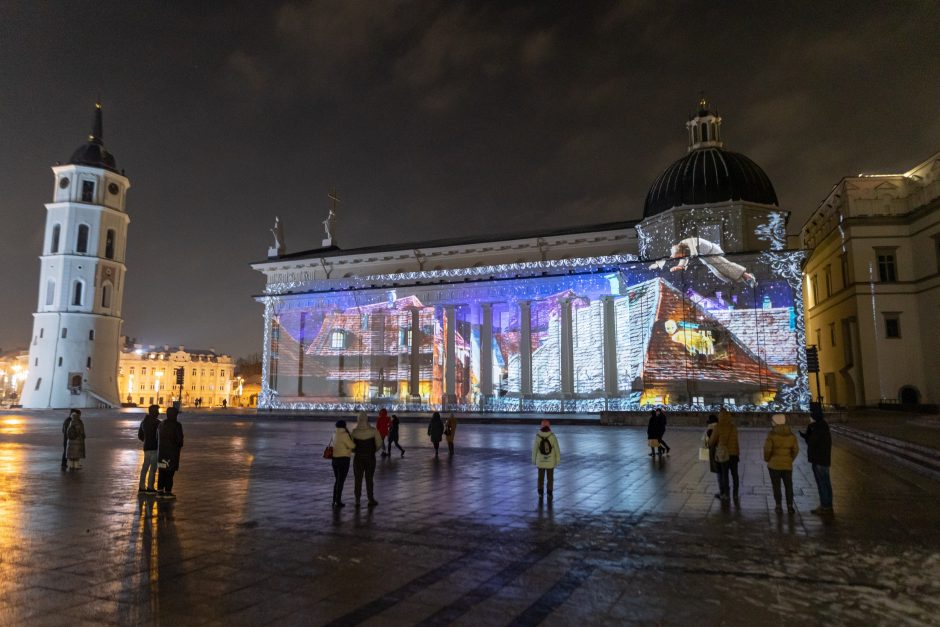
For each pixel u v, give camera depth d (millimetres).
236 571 7055
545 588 6453
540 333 51750
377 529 9219
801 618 5586
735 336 41406
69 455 16188
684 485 13367
